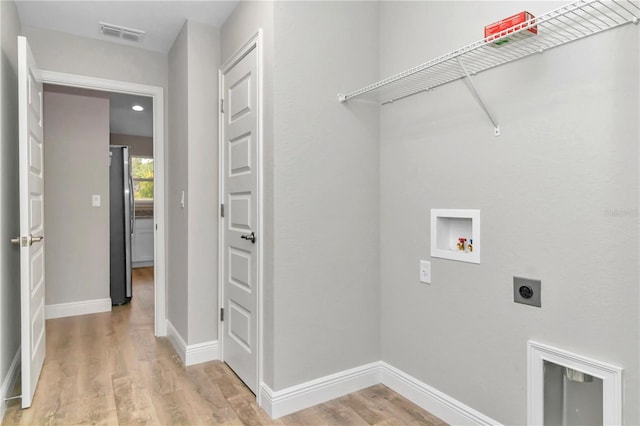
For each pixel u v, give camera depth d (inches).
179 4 97.3
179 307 114.3
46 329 133.0
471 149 72.1
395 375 90.0
